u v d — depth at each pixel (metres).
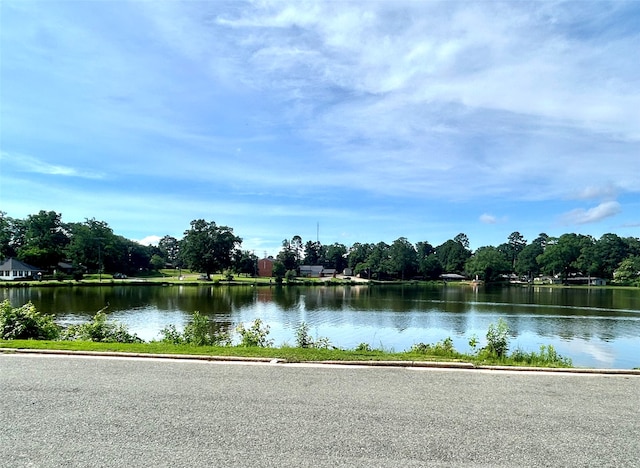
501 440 4.68
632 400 6.20
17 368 7.55
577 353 20.22
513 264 131.38
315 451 4.30
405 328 27.72
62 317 30.12
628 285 99.12
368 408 5.63
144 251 115.00
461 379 7.23
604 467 4.09
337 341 22.52
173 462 4.01
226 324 28.39
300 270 130.50
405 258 117.38
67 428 4.82
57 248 86.69
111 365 7.84
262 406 5.64
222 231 92.94
